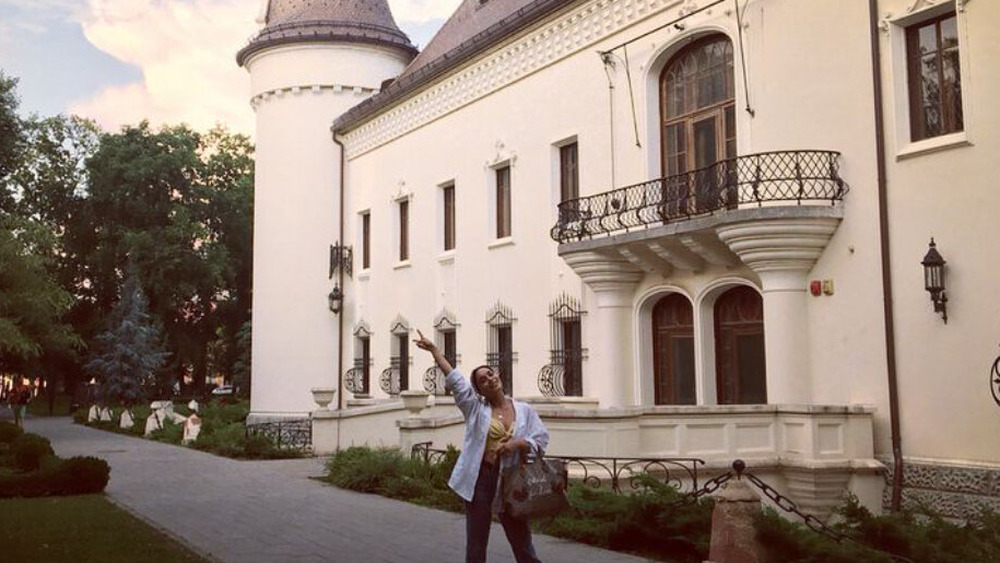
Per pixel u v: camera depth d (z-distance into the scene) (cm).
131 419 3198
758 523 739
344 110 3077
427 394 1694
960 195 1217
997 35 1188
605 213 1720
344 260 2991
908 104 1309
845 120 1383
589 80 1917
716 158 1644
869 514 854
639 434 1288
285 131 3073
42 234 2919
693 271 1638
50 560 819
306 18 3114
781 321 1411
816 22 1437
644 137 1753
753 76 1537
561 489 632
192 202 5050
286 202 3045
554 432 1290
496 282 2203
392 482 1352
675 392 1717
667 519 882
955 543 860
